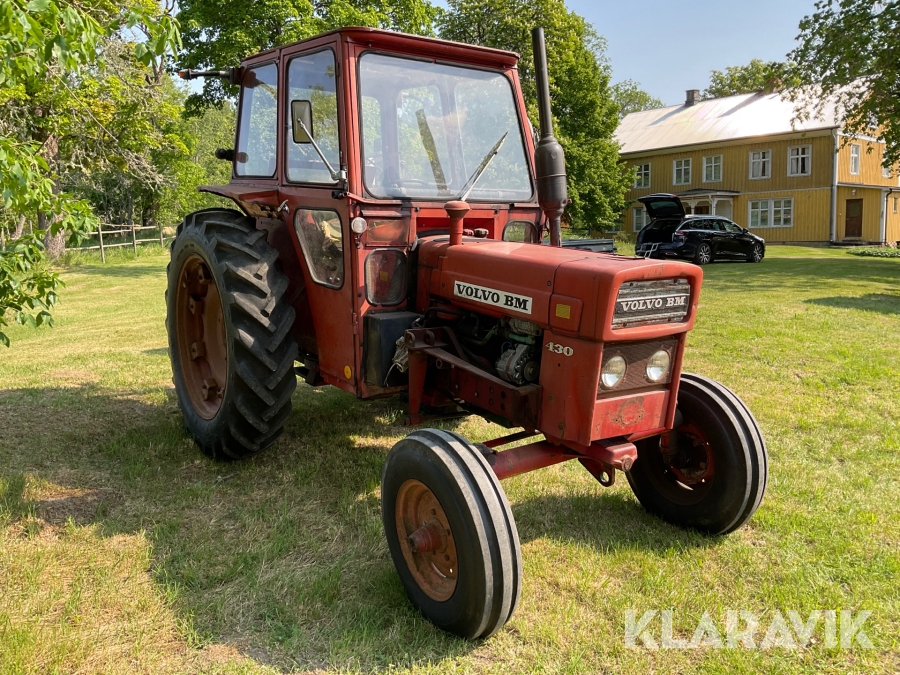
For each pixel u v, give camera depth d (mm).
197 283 4566
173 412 5227
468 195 3752
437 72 3688
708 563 3166
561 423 2758
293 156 3846
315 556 3193
